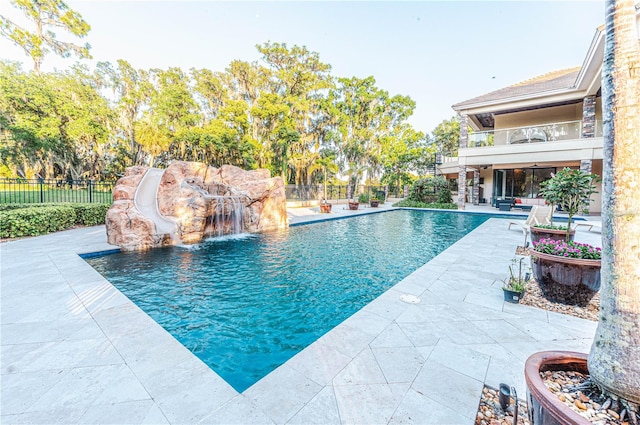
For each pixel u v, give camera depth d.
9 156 19.78
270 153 24.95
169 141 23.94
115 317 3.46
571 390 1.69
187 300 4.53
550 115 17.75
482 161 17.45
